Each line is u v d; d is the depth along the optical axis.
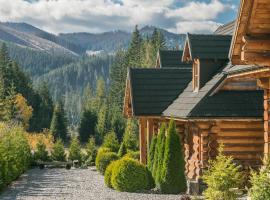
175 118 19.06
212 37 20.30
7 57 85.25
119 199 16.39
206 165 17.58
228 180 11.77
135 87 22.53
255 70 12.50
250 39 10.43
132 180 18.08
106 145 34.59
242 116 17.38
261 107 17.77
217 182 11.76
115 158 26.81
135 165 18.31
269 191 9.76
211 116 17.27
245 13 10.38
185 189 17.53
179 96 21.89
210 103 17.75
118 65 90.38
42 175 26.41
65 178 24.52
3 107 75.31
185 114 17.80
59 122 81.56
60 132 81.38
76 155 37.69
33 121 86.75
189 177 19.28
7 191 19.08
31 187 20.41
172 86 22.73
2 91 78.19
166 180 17.44
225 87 18.38
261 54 10.44
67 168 31.75
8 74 84.56
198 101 17.97
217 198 11.73
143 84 22.69
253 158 17.81
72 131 101.75
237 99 18.06
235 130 17.83
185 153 20.67
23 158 27.05
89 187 20.12
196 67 20.31
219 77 18.52
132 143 35.38
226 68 18.89
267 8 10.30
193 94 19.95
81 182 22.36
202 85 19.62
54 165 33.22
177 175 17.44
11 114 75.31
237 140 17.80
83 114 86.12
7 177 19.69
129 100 23.59
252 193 10.09
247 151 17.81
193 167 18.62
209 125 17.81
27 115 78.12
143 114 21.53
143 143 23.23
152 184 18.48
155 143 18.89
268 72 12.59
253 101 18.03
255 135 17.86
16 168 22.08
